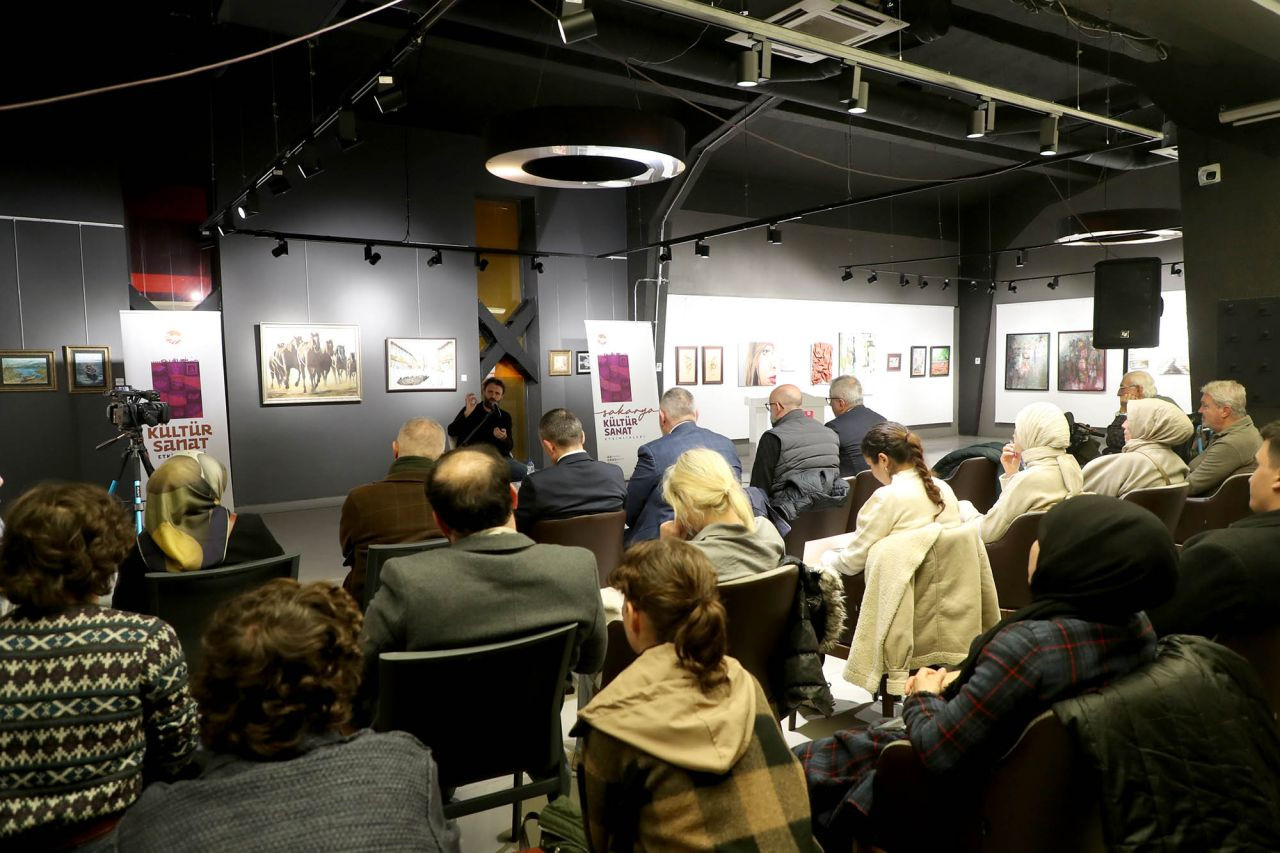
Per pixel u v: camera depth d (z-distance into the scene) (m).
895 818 1.73
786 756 1.29
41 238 7.89
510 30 6.59
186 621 2.63
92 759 1.40
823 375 14.60
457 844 1.13
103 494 1.51
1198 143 5.60
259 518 2.97
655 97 9.87
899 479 2.82
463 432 7.72
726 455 3.99
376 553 2.92
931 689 1.84
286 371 9.29
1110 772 1.33
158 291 9.16
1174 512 3.48
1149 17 4.62
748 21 4.82
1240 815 1.34
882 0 5.79
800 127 11.39
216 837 0.95
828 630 2.39
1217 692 1.44
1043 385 15.45
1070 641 1.47
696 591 1.33
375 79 5.52
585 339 11.88
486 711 1.95
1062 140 10.59
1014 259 15.70
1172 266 13.27
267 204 9.12
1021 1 6.09
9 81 7.63
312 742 1.08
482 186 10.70
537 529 3.28
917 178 13.75
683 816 1.21
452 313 10.47
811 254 14.29
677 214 12.58
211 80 8.54
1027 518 3.13
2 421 7.73
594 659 2.20
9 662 1.38
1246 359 5.46
